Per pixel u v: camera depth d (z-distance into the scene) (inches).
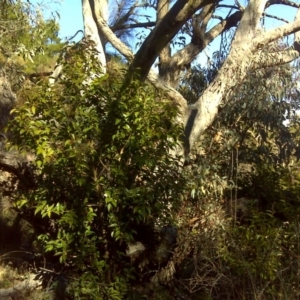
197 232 292.7
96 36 430.6
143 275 288.7
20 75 464.8
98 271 271.4
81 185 264.8
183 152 363.6
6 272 352.5
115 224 265.9
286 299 243.4
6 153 313.9
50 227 302.0
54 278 296.7
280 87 364.2
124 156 267.6
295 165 389.1
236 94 372.5
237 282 260.4
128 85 271.7
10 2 456.1
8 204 416.8
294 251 265.3
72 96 272.5
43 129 267.4
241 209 317.1
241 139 363.6
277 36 400.2
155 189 270.5
